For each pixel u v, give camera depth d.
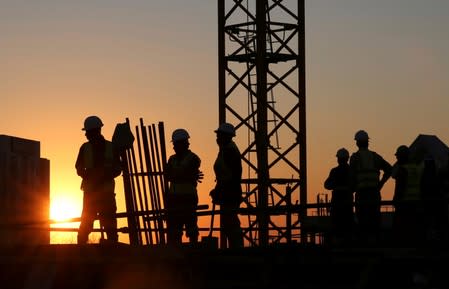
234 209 36.88
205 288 35.72
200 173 41.25
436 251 35.50
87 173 39.91
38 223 38.00
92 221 39.88
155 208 47.22
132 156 47.66
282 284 34.88
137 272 37.28
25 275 37.09
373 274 34.03
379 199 46.50
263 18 77.94
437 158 50.84
